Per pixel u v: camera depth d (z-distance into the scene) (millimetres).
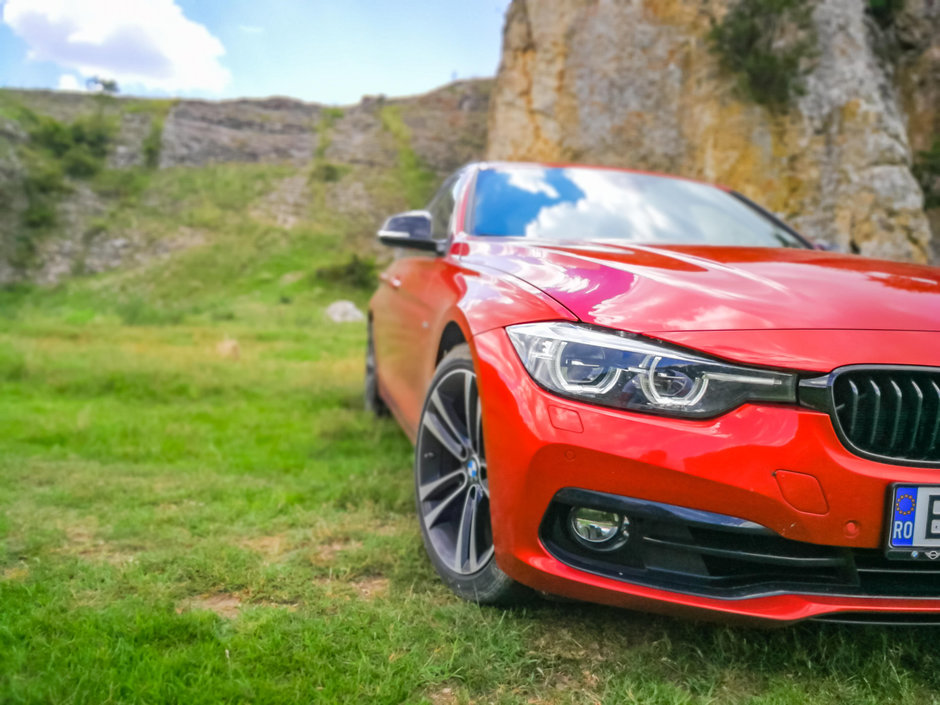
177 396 5312
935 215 19203
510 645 1565
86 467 3092
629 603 1485
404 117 64812
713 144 19625
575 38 22656
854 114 18000
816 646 1596
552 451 1489
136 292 37719
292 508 2570
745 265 1894
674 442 1410
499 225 2656
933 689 1450
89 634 1534
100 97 61000
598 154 21859
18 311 26359
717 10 20516
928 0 20125
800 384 1409
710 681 1458
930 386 1434
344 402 5113
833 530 1380
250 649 1505
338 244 46375
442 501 2053
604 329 1527
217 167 54531
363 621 1657
